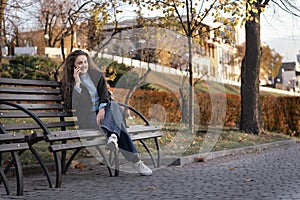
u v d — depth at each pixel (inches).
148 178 241.1
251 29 578.6
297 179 233.9
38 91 244.1
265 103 702.5
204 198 182.9
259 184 217.9
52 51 1385.3
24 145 193.6
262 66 2470.5
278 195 187.2
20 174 189.5
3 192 198.4
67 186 214.7
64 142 254.2
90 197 186.2
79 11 589.9
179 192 197.6
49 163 270.5
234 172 264.4
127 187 211.8
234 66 1583.4
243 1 462.3
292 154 393.1
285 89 2758.4
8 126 216.1
